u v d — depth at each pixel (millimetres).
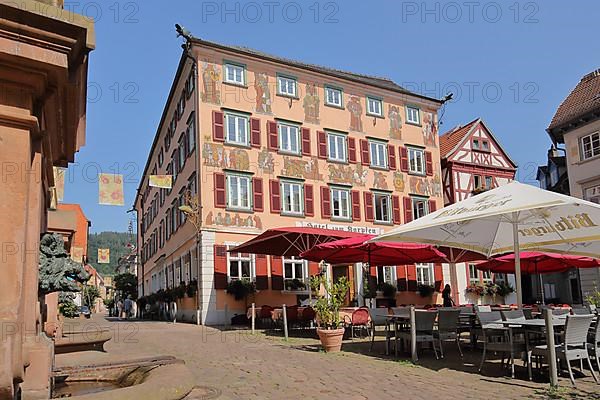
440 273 30188
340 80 28594
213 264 23234
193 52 24453
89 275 4707
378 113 29953
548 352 7246
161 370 3400
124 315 48562
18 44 2711
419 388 7062
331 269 27391
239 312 23422
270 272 24594
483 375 8102
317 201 26719
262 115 25734
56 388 4480
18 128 2791
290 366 9242
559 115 28219
